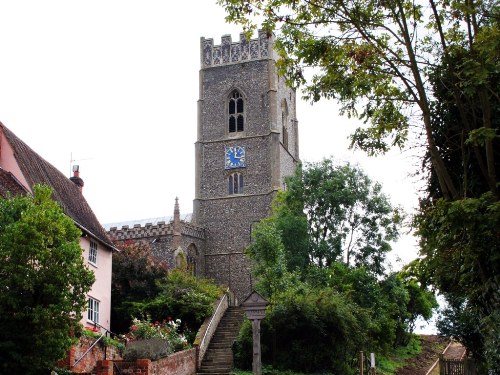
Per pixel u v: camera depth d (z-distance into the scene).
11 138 27.44
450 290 14.02
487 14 12.30
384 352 34.47
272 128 57.69
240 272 54.25
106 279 30.78
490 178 12.22
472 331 20.64
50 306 16.38
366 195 39.16
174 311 31.94
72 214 28.34
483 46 11.37
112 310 33.09
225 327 32.47
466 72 11.50
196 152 58.84
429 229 13.00
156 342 22.75
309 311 27.08
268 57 59.41
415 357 40.28
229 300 38.66
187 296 32.34
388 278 37.66
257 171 57.03
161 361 21.83
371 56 13.43
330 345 27.38
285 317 27.17
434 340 49.03
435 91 13.69
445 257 12.73
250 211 55.97
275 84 59.06
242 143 58.12
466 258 12.10
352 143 14.48
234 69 60.25
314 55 13.55
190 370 26.03
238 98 59.75
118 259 35.16
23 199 18.91
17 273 16.39
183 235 51.44
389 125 14.00
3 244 16.72
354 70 13.60
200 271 54.31
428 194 14.42
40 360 16.30
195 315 31.56
